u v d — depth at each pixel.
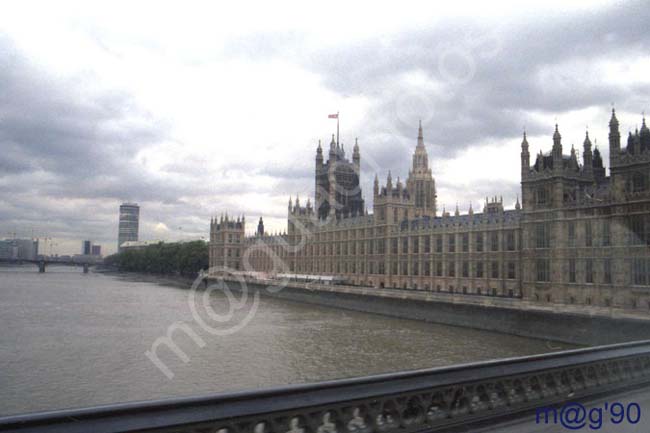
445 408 11.71
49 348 57.28
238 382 43.84
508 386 12.84
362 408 10.70
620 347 15.78
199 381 43.81
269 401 9.58
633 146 70.75
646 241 54.38
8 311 94.81
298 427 9.88
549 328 74.56
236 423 9.19
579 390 14.34
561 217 80.00
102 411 8.05
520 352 64.38
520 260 104.12
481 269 114.44
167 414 8.59
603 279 66.44
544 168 87.69
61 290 159.38
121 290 164.88
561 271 78.50
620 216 66.88
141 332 69.12
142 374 45.91
